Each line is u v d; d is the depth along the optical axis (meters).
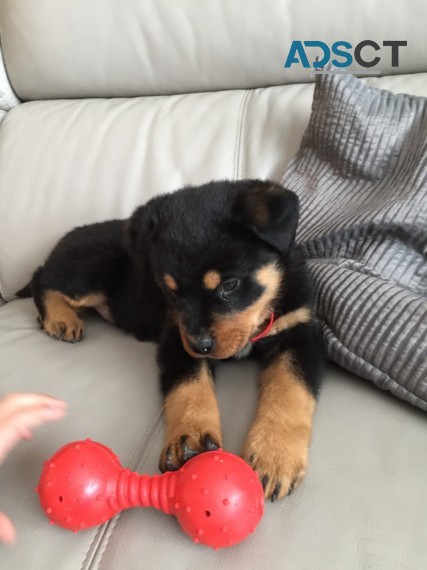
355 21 0.62
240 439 0.40
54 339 0.59
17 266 0.78
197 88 0.75
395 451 0.36
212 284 0.45
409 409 0.40
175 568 0.30
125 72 0.76
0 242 0.79
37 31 0.76
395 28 0.61
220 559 0.31
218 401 0.45
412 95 0.57
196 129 0.71
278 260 0.49
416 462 0.35
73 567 0.32
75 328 0.59
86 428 0.42
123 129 0.75
